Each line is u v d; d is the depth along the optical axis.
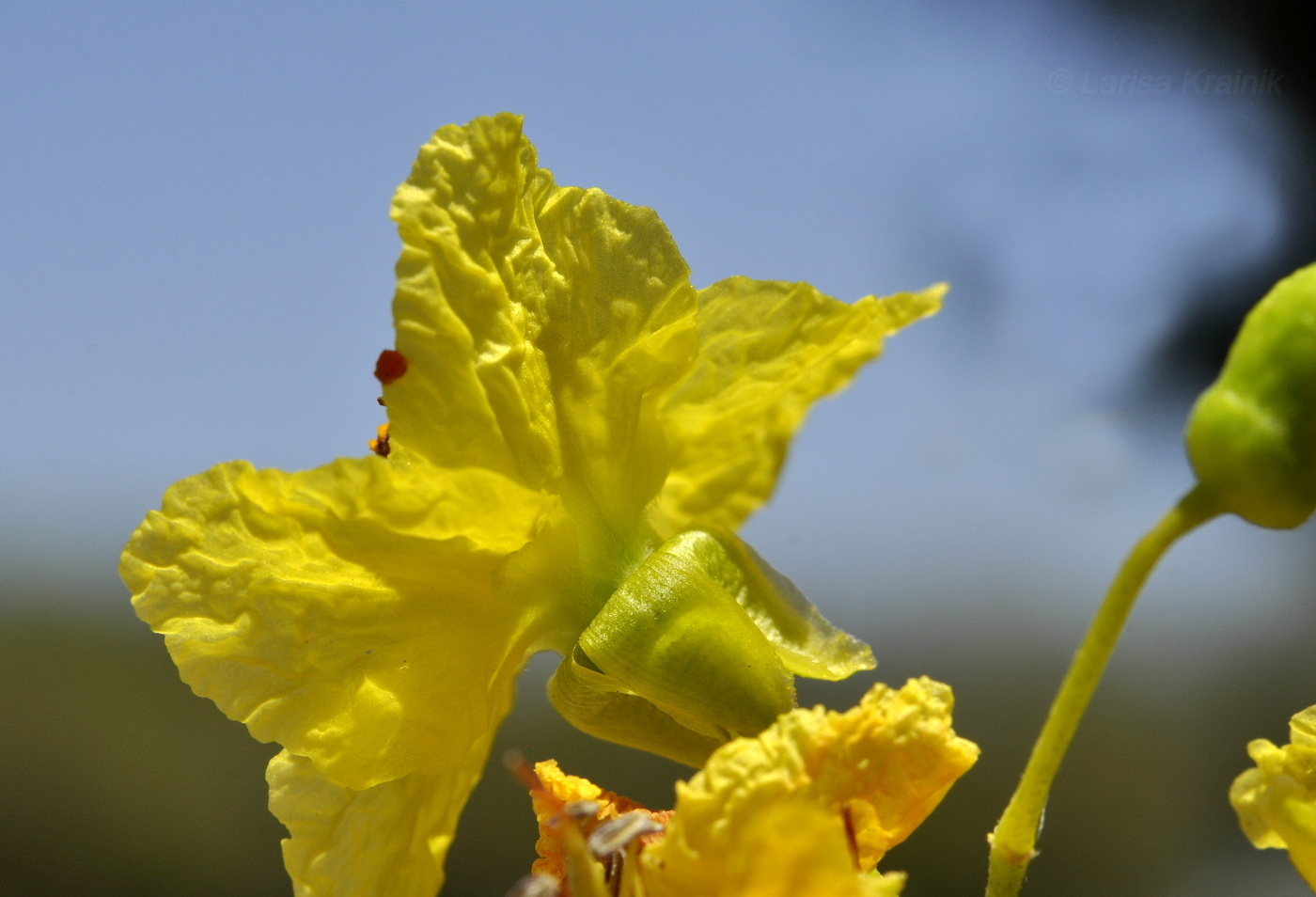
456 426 0.09
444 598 0.09
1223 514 0.08
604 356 0.09
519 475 0.09
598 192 0.09
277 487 0.09
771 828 0.08
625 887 0.09
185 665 0.09
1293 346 0.08
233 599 0.09
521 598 0.09
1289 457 0.08
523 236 0.09
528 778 0.09
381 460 0.09
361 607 0.09
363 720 0.09
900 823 0.08
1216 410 0.08
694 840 0.08
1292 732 0.09
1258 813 0.09
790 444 0.10
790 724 0.08
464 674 0.09
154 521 0.09
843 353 0.09
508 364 0.09
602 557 0.09
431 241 0.09
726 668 0.09
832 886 0.08
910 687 0.08
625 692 0.09
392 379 0.09
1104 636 0.08
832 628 0.09
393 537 0.09
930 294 0.09
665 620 0.09
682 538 0.09
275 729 0.09
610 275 0.09
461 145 0.09
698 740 0.09
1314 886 0.09
